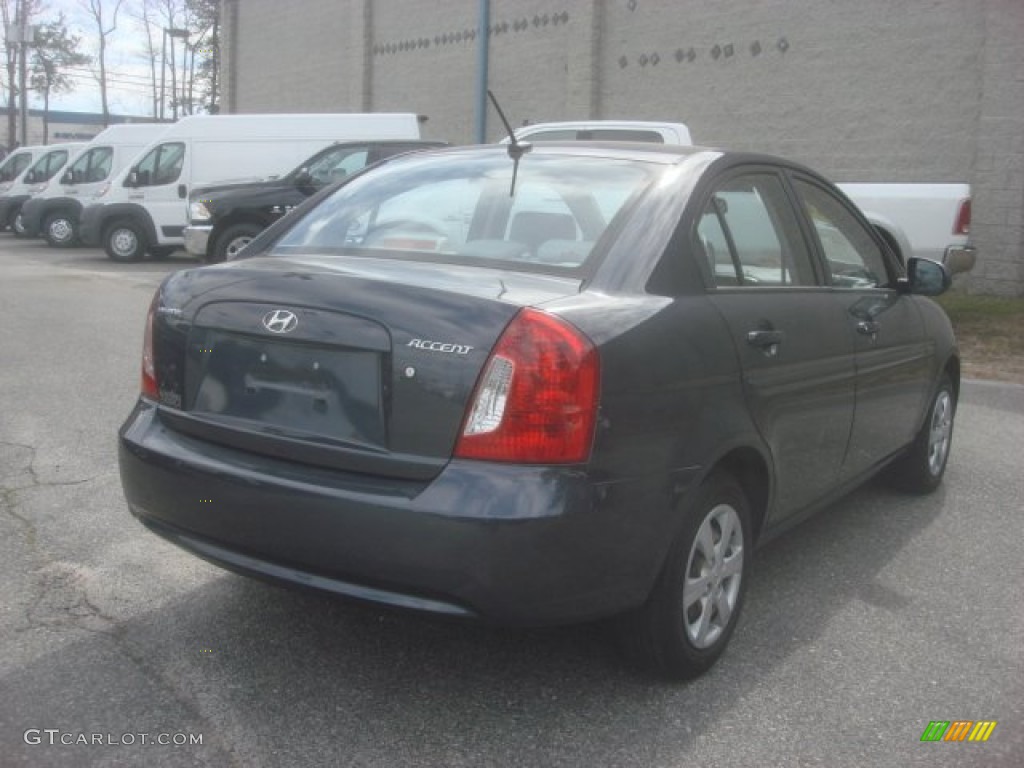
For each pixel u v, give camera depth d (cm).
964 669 354
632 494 293
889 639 377
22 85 3931
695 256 344
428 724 305
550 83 1917
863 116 1434
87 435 618
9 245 2320
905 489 561
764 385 352
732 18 1584
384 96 2347
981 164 1308
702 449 318
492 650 353
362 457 289
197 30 5094
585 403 280
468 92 2114
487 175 391
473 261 341
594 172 374
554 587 279
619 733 304
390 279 308
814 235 429
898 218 1104
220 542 313
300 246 388
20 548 434
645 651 326
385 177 418
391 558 279
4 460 562
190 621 368
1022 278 1303
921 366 509
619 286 319
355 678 331
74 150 2528
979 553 471
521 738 299
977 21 1308
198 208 1424
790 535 494
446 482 276
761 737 305
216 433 319
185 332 330
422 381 283
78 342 950
